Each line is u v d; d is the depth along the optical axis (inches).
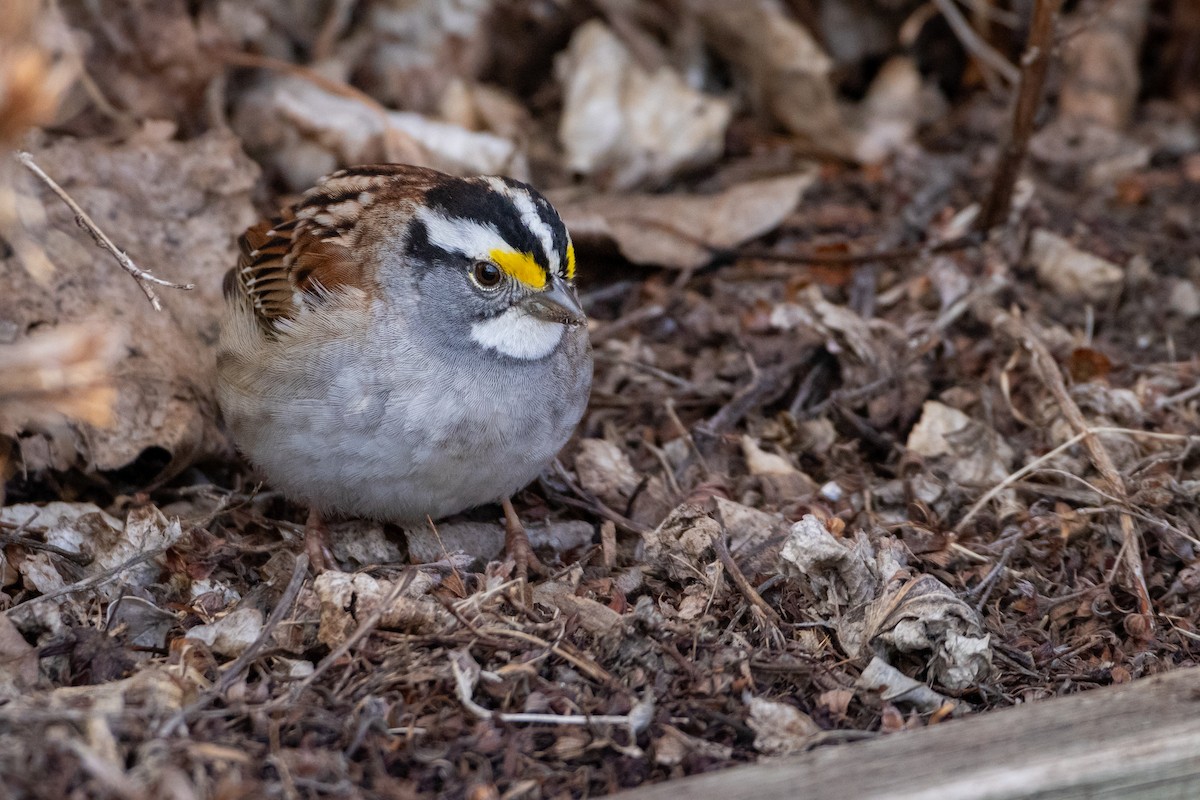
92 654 300.7
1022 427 415.5
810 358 440.1
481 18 538.6
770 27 547.8
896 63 581.0
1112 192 526.3
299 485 346.0
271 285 343.3
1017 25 566.3
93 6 466.0
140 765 255.3
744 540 358.3
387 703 285.6
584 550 373.1
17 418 366.9
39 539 351.3
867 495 382.3
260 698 286.8
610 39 541.6
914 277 479.5
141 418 383.9
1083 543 368.2
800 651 317.4
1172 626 337.4
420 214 338.0
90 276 406.6
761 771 253.1
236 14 497.7
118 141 448.8
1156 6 594.2
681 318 466.6
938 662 311.0
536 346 341.4
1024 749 255.1
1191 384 427.5
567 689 294.8
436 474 340.8
